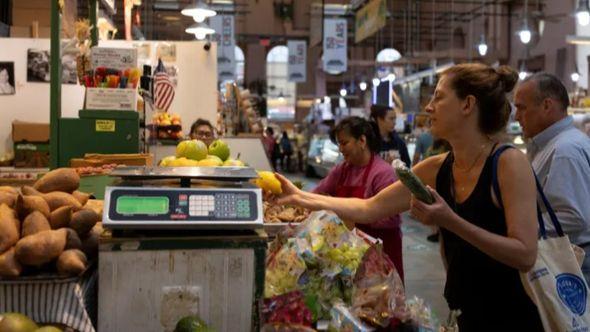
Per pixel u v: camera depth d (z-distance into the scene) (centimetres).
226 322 138
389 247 308
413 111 1975
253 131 1093
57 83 321
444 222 165
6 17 687
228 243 138
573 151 253
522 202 175
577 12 1159
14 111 514
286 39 2781
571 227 248
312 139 1833
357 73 3234
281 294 140
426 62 2156
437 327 150
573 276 191
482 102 184
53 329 129
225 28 1758
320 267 148
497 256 169
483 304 192
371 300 142
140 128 350
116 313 135
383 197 221
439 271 605
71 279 135
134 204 137
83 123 324
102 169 274
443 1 2312
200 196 141
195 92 680
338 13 2203
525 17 1576
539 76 273
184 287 136
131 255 134
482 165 187
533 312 188
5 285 134
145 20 1914
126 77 337
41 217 147
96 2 412
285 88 3319
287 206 240
